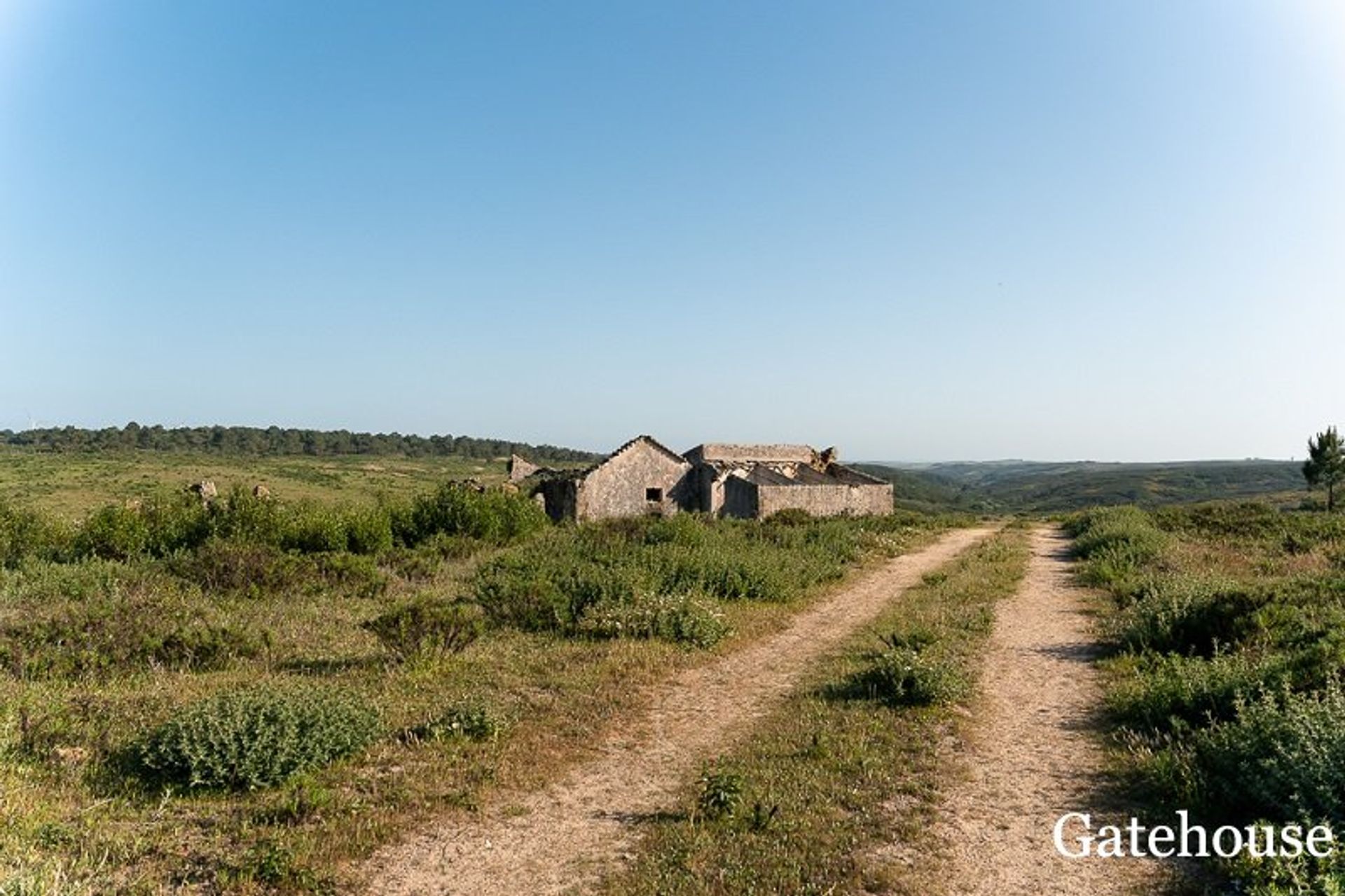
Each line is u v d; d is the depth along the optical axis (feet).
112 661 37.96
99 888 18.03
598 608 48.29
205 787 24.18
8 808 21.24
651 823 22.77
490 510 97.50
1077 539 101.40
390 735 28.99
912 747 28.17
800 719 31.73
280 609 52.31
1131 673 37.29
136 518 78.18
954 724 30.66
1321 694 25.86
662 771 26.84
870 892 18.85
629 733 30.60
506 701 33.30
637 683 36.88
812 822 22.43
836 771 26.18
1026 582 69.00
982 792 24.64
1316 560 66.85
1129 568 67.21
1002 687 36.55
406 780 25.04
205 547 66.59
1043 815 22.91
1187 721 28.71
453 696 33.83
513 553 73.61
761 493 142.82
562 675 37.32
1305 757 20.74
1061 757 27.61
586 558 67.77
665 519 100.07
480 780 25.39
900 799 24.07
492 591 50.55
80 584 55.93
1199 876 19.31
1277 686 27.43
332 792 23.85
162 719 29.37
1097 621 50.19
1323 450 175.32
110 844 20.13
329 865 19.80
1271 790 20.76
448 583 67.05
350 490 212.02
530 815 23.31
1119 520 108.78
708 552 65.67
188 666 38.65
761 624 50.70
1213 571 61.82
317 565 63.98
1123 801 23.84
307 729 26.13
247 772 24.08
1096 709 32.86
